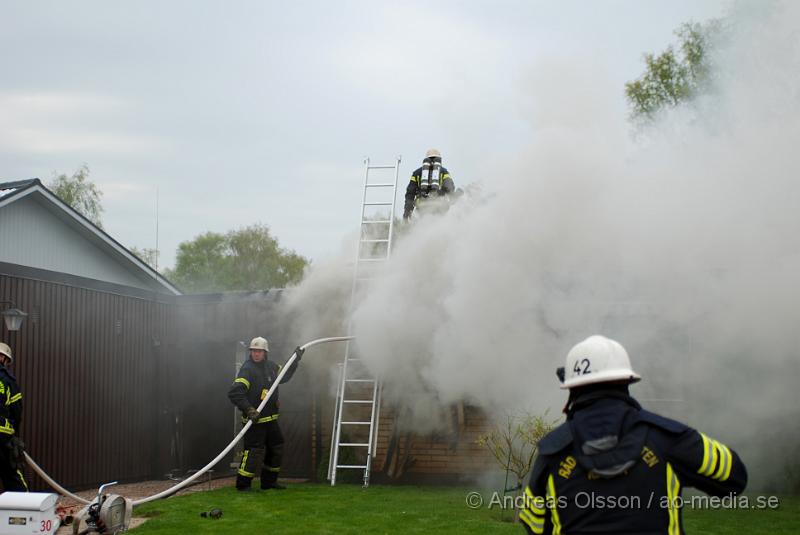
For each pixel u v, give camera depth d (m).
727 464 2.79
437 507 8.06
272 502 8.42
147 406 12.26
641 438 2.79
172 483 11.71
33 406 9.98
